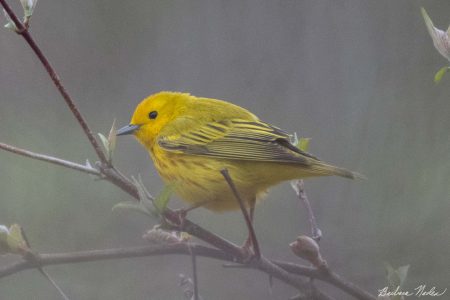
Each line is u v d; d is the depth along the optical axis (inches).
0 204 498.0
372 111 566.3
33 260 253.3
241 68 603.8
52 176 510.9
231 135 360.2
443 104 561.9
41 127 566.9
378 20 602.5
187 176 361.1
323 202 500.7
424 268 447.2
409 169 512.4
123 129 387.2
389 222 477.7
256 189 352.8
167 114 381.7
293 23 610.5
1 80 594.2
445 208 480.1
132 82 602.9
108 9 613.9
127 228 496.1
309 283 279.1
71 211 498.9
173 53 608.7
